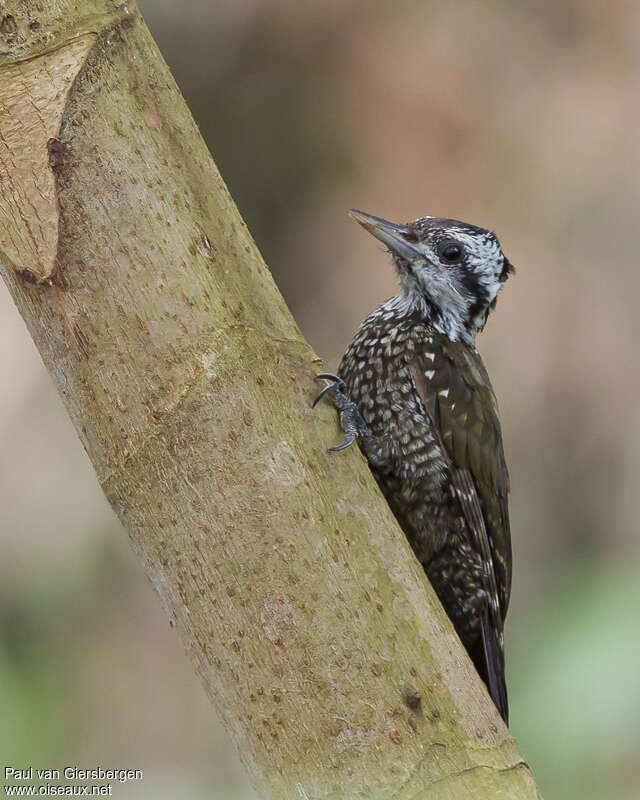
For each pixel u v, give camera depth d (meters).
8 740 11.12
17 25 4.74
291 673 4.66
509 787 4.78
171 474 4.75
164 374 4.77
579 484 14.17
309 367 5.09
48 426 12.78
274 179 14.84
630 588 11.42
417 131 14.91
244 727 4.71
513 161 15.00
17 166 4.72
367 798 4.60
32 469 12.62
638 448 14.16
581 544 14.00
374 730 4.66
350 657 4.70
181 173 5.00
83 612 12.34
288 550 4.74
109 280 4.76
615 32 15.40
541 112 15.14
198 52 14.53
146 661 12.23
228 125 14.78
